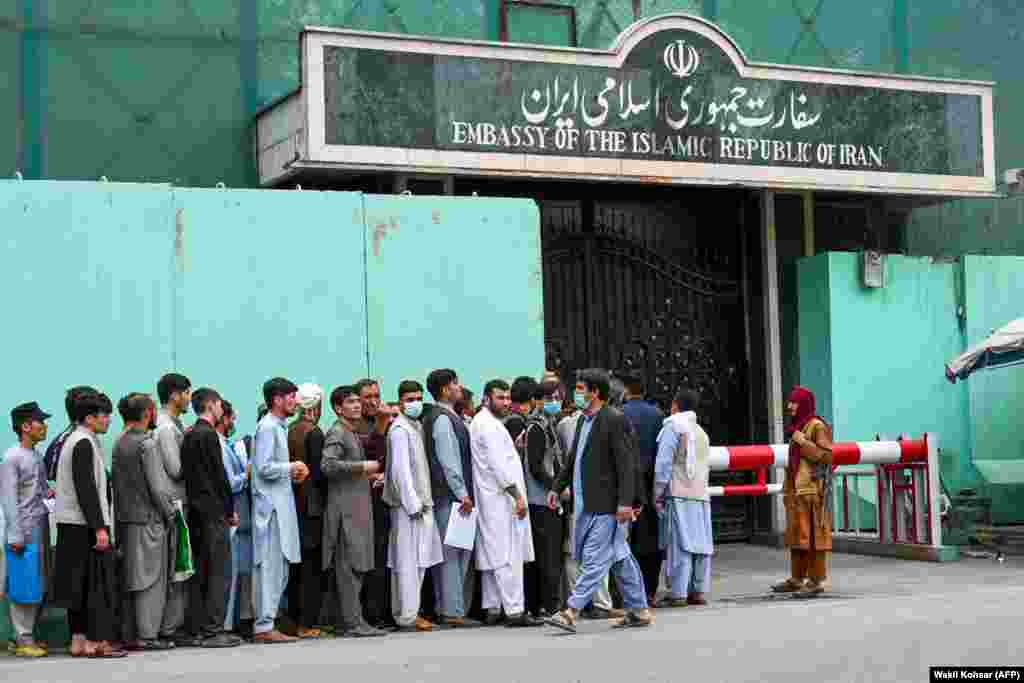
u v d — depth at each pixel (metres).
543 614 11.21
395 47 13.25
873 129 15.82
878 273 16.39
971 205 18.14
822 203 17.11
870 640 8.55
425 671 8.09
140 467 9.92
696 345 16.38
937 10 17.92
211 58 14.27
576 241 15.70
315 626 10.52
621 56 14.35
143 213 11.56
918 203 17.38
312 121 12.88
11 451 9.94
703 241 16.56
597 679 7.59
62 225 11.27
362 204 12.37
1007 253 18.30
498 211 12.86
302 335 12.06
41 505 10.01
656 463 11.52
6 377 11.01
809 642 8.59
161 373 11.54
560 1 15.87
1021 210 18.41
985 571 13.24
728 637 9.04
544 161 13.89
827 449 11.77
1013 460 16.89
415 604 10.59
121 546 9.95
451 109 13.48
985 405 16.94
